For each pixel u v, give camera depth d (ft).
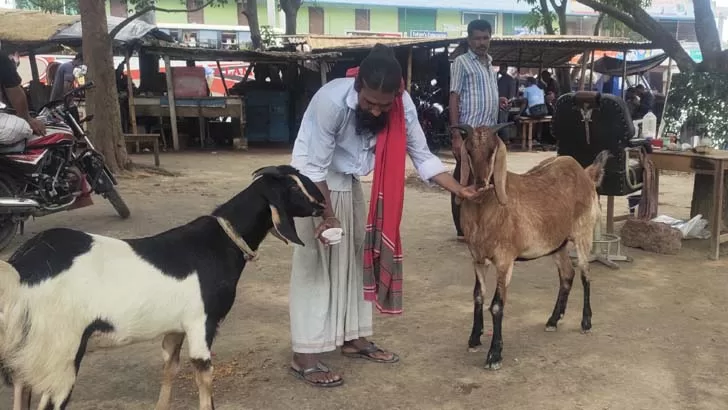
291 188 10.46
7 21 53.36
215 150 53.62
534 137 61.21
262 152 52.80
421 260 21.20
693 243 23.40
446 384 12.45
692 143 26.48
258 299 17.11
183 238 9.96
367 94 10.76
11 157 20.13
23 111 20.72
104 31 35.70
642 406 11.65
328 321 12.34
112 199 24.88
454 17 139.23
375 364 13.29
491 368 13.06
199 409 10.70
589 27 139.44
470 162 12.30
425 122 56.08
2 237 20.56
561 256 15.01
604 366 13.28
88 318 8.65
